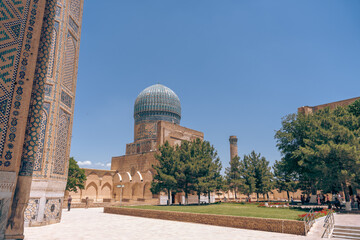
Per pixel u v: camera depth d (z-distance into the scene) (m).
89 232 11.07
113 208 21.25
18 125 6.39
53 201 13.98
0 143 6.12
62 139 15.07
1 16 6.56
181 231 11.66
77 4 17.50
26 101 6.59
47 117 13.77
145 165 35.75
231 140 57.69
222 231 11.73
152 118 43.72
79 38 17.64
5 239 5.82
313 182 30.05
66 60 15.98
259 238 9.94
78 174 31.58
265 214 14.86
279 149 24.98
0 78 6.34
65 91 15.52
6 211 5.87
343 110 22.70
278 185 40.38
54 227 12.44
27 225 12.29
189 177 26.28
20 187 6.27
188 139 40.28
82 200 35.22
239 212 16.27
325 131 19.45
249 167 34.97
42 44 7.30
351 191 23.58
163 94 45.28
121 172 39.66
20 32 6.80
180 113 47.28
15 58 6.62
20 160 6.40
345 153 17.52
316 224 12.91
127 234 10.70
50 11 7.61
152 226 13.35
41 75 7.12
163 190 27.47
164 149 27.86
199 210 18.02
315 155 18.69
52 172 13.75
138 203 32.84
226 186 31.20
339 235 10.92
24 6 6.98
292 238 10.05
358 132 19.47
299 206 23.03
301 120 23.61
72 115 16.34
